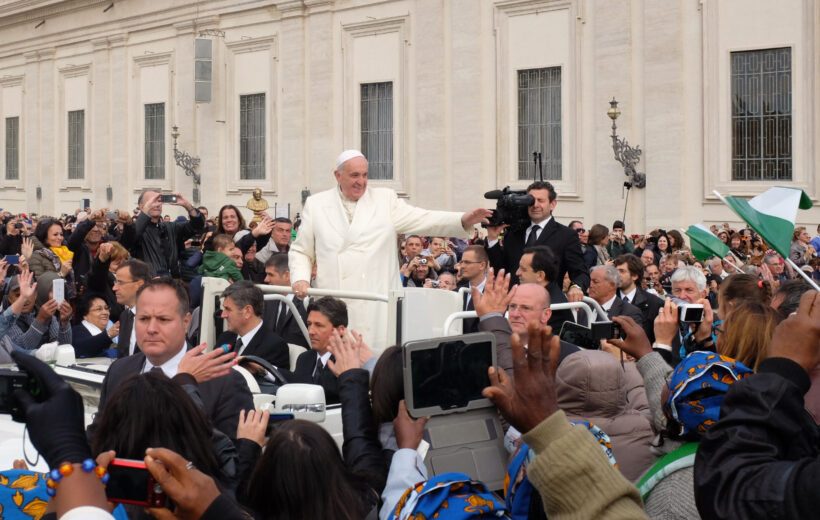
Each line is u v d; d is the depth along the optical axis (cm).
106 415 278
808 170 2027
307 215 753
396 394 344
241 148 3158
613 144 2233
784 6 2045
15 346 723
